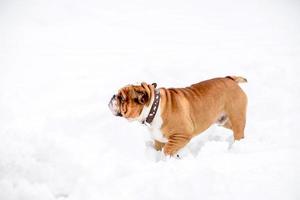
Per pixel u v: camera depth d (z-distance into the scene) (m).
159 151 6.89
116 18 18.77
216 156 5.98
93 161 6.12
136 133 7.54
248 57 12.41
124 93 6.34
